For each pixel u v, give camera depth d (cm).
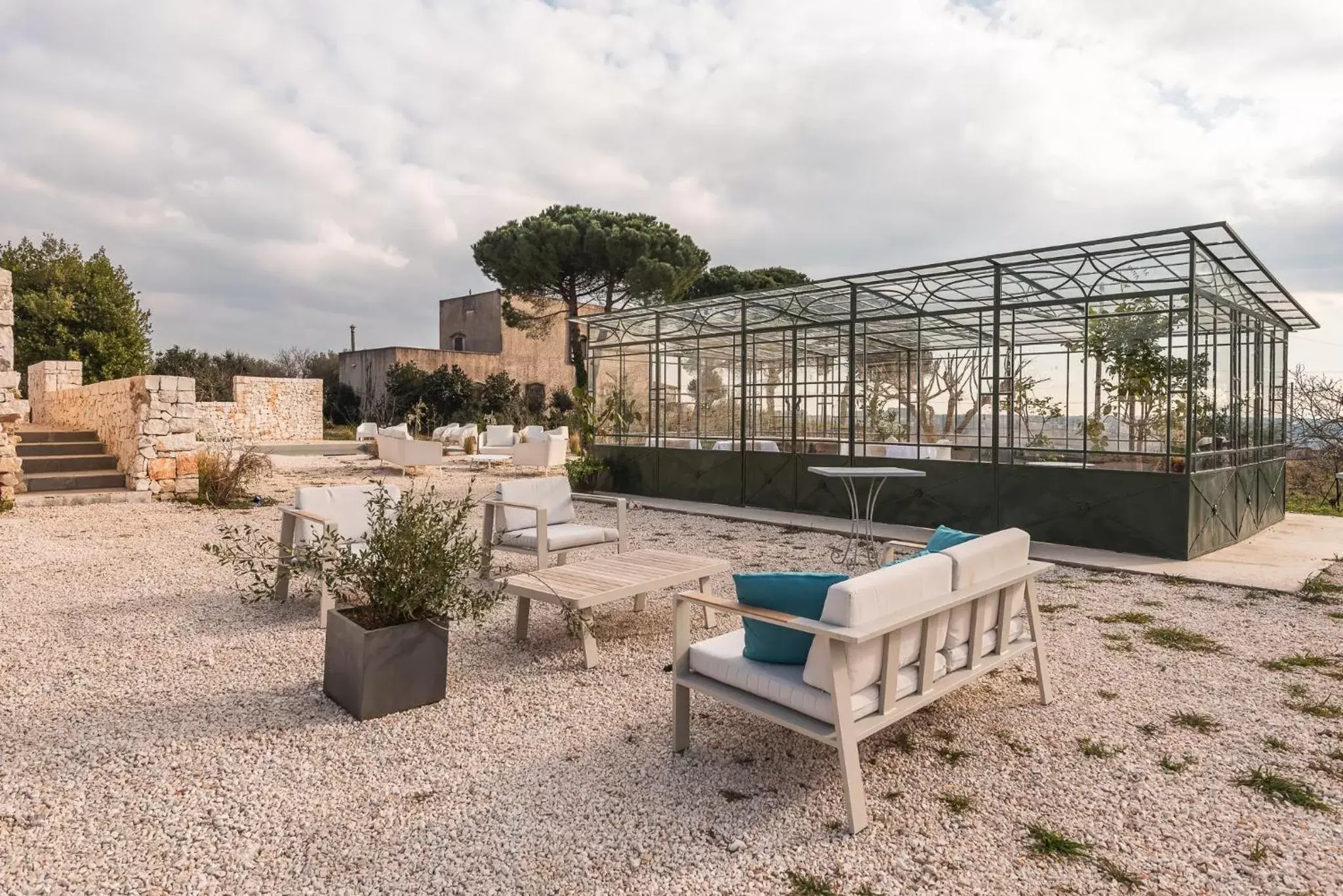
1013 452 868
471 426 2095
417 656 361
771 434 1411
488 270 2300
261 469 1177
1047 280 859
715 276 2830
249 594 565
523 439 2002
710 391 1310
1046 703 365
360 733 331
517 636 462
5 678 392
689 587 617
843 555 749
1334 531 924
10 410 950
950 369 1216
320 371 3878
